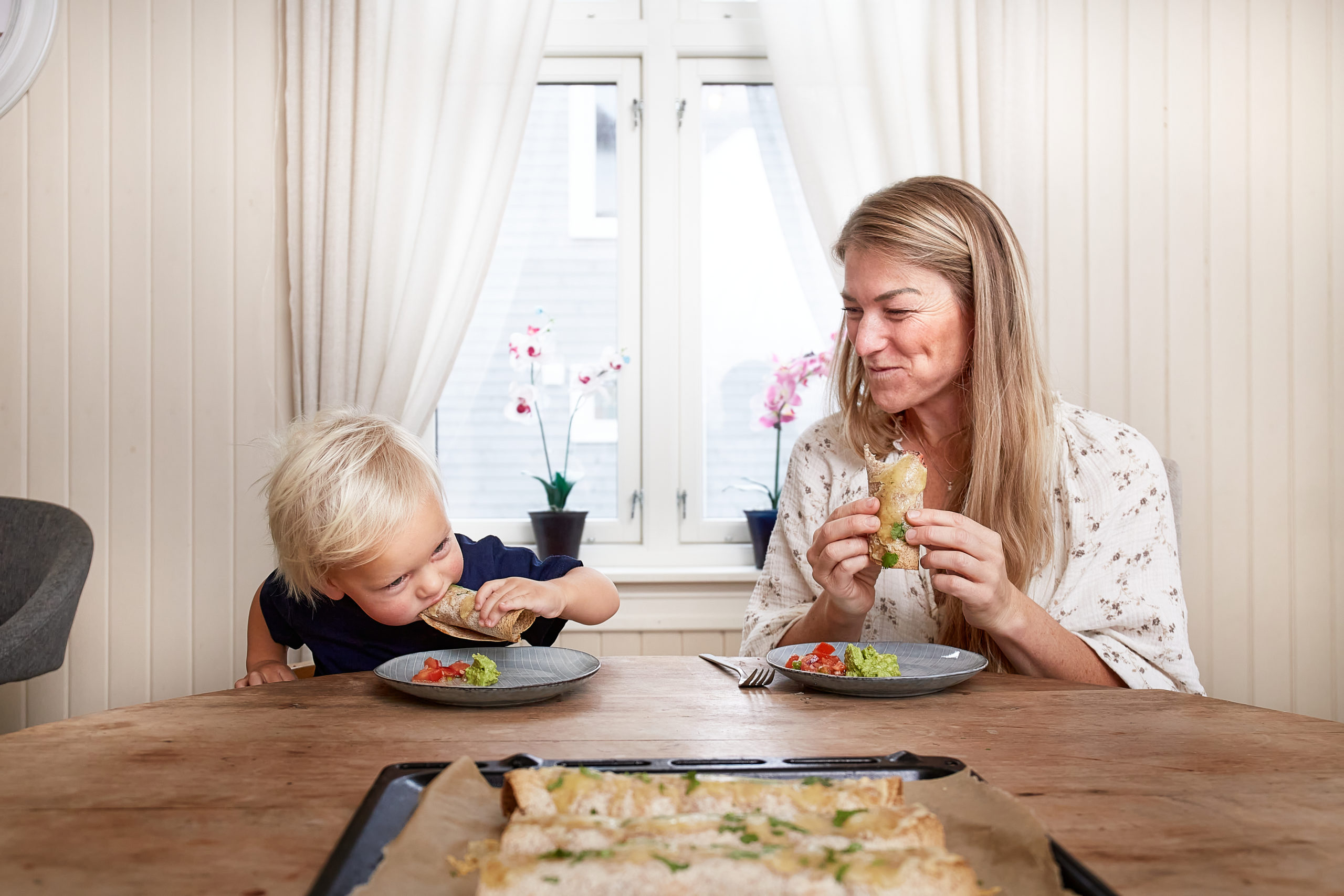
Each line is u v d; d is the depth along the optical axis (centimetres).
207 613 250
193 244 250
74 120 250
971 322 136
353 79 241
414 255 238
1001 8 240
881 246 132
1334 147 252
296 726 89
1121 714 94
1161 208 252
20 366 250
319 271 242
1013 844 52
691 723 90
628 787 58
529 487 266
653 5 260
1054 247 251
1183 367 252
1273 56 252
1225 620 251
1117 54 252
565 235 266
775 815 57
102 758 78
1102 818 63
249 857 57
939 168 242
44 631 161
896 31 242
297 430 134
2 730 243
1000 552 111
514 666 112
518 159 244
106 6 249
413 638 143
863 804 57
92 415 250
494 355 265
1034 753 79
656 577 249
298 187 245
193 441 250
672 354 263
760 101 265
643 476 264
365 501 112
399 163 240
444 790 59
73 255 250
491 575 148
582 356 267
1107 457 140
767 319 266
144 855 57
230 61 250
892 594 147
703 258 266
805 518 157
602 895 46
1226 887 52
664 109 262
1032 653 118
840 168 243
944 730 87
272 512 121
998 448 134
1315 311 252
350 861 51
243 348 250
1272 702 250
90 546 180
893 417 154
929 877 45
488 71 241
